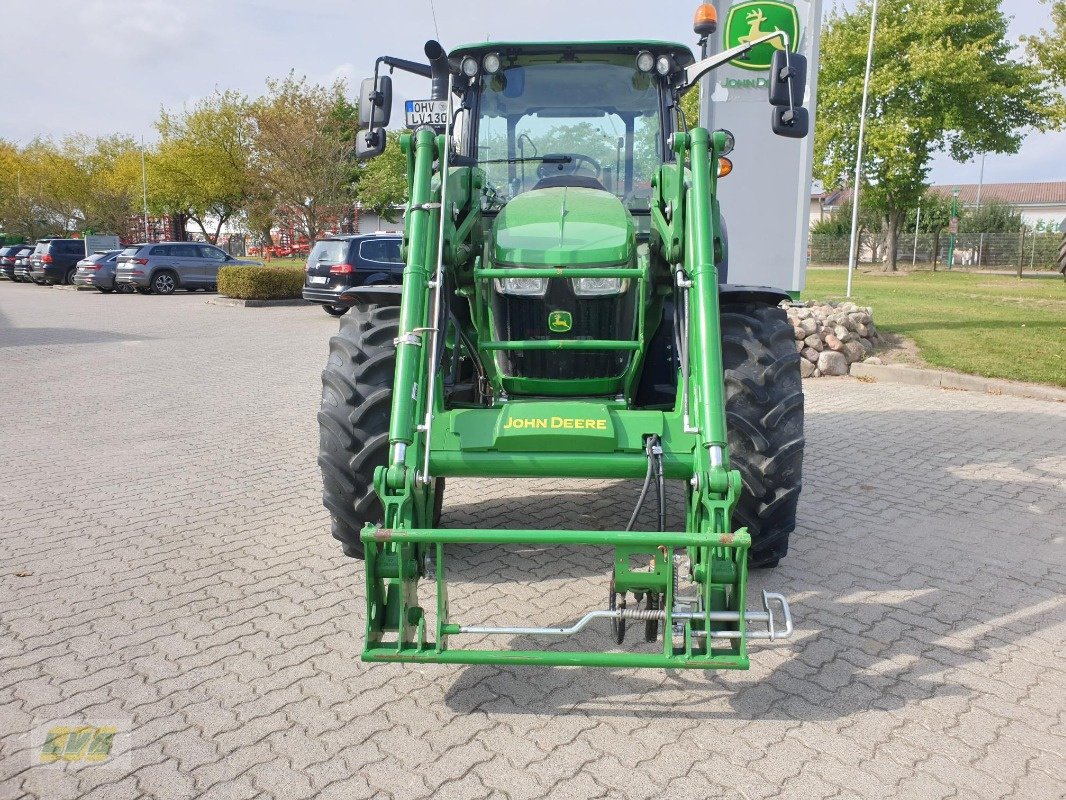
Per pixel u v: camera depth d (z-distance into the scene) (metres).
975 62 27.64
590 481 6.03
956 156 31.44
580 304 3.91
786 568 4.38
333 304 17.36
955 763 2.79
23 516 5.30
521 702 3.19
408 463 3.30
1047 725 3.00
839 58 29.69
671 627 2.92
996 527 4.98
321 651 3.58
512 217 4.04
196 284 26.05
